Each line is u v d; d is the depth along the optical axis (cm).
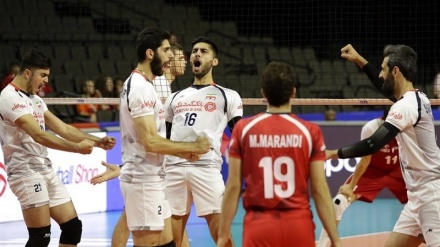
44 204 1655
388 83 1509
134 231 1504
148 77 1501
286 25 4728
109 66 4003
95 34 4169
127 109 1462
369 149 1438
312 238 1227
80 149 1605
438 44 4244
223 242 1243
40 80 1653
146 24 4412
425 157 1488
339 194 1914
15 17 4091
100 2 4425
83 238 2412
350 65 4397
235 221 2802
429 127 1482
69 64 3900
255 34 4794
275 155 1223
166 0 4772
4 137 1659
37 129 1599
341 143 3341
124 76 4009
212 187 1720
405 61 1488
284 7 4697
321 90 4344
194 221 2817
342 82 4369
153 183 1491
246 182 1241
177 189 1745
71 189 2872
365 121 3353
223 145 3269
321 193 1228
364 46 4450
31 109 1653
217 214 1727
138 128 1441
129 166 1495
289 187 1220
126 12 4450
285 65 1251
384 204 3262
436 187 1490
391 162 1897
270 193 1219
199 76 1794
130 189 1491
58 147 1600
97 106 3566
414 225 1553
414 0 4456
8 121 1639
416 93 1480
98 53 4084
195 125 1745
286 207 1216
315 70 4422
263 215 1222
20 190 1655
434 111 3384
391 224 2744
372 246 2317
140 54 1491
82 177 2912
